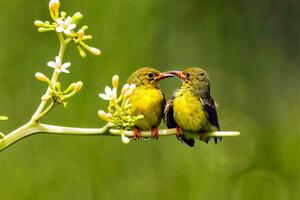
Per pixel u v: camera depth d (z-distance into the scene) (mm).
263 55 18953
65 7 13688
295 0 20312
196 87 8961
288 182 16578
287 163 16922
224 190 15023
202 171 14766
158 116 8875
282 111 18562
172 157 14578
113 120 7059
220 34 17344
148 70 9164
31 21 14164
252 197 15703
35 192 13531
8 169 13586
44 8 14242
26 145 13711
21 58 14008
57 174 13633
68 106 13461
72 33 7164
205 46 16766
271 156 16922
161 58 14953
